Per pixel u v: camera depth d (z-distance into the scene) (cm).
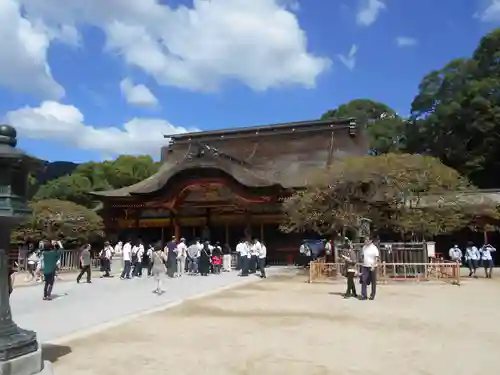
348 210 2442
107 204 3906
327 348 880
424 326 1094
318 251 3412
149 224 4047
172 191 3638
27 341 702
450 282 2105
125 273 2452
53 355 835
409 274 2147
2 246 712
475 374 711
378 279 2119
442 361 786
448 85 5147
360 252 2234
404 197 2338
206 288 1942
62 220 3238
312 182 2600
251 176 3525
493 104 4522
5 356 662
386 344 912
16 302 1562
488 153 4709
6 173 713
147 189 3784
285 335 1000
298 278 2398
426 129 5153
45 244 2478
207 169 3516
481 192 3606
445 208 2398
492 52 4850
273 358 809
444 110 4778
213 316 1250
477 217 3288
